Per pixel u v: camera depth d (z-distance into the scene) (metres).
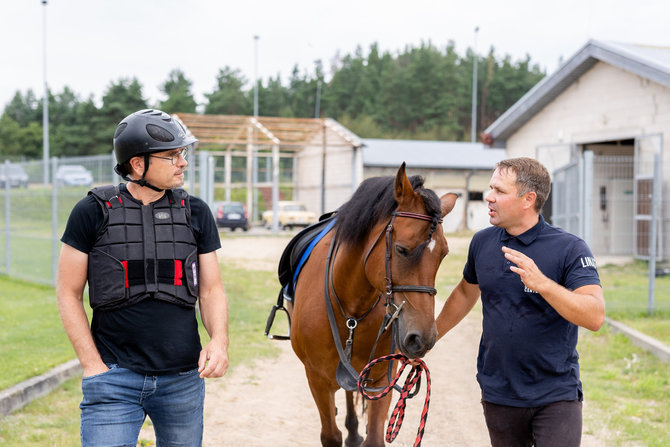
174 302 2.42
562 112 16.67
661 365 6.23
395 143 32.69
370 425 3.17
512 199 2.53
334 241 3.31
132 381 2.35
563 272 2.50
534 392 2.50
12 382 5.02
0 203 13.30
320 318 3.34
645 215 14.03
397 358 2.79
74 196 10.60
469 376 6.12
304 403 5.28
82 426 2.32
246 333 7.79
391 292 2.75
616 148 17.05
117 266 2.36
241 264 14.85
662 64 13.16
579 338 7.41
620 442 4.30
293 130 28.83
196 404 2.52
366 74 82.12
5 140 57.94
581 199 9.55
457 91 74.94
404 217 2.78
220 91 76.69
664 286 10.67
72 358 5.91
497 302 2.58
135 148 2.40
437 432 4.65
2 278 12.23
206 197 9.25
